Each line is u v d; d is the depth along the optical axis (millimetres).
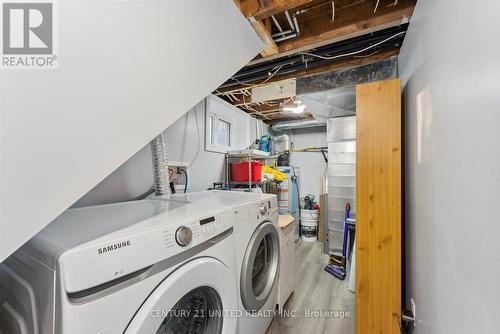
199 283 815
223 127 2869
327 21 1587
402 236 1479
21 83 467
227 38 1144
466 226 622
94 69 593
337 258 3012
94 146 601
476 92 567
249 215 1274
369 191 1388
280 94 2383
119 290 600
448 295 744
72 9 546
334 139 3092
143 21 723
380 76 1915
